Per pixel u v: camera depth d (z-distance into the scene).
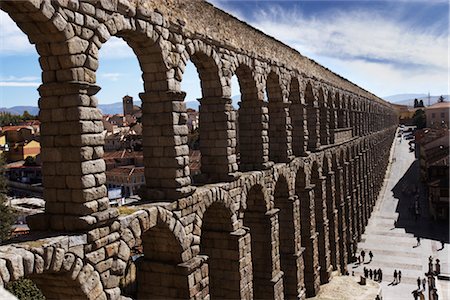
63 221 17.33
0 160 63.84
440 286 55.31
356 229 72.62
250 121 33.53
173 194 22.97
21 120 172.12
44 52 17.28
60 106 17.45
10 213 54.56
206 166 29.05
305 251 44.00
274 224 33.97
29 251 14.92
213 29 27.12
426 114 184.75
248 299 29.56
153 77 23.12
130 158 89.12
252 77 32.59
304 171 42.59
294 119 43.19
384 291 54.12
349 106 72.38
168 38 23.00
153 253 23.84
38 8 15.71
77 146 17.27
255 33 33.06
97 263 17.58
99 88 18.14
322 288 47.31
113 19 19.08
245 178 30.12
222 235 28.70
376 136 109.19
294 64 41.56
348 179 66.44
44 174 17.92
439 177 94.12
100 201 17.97
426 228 81.12
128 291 32.62
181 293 23.05
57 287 17.34
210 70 27.97
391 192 111.75
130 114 196.62
